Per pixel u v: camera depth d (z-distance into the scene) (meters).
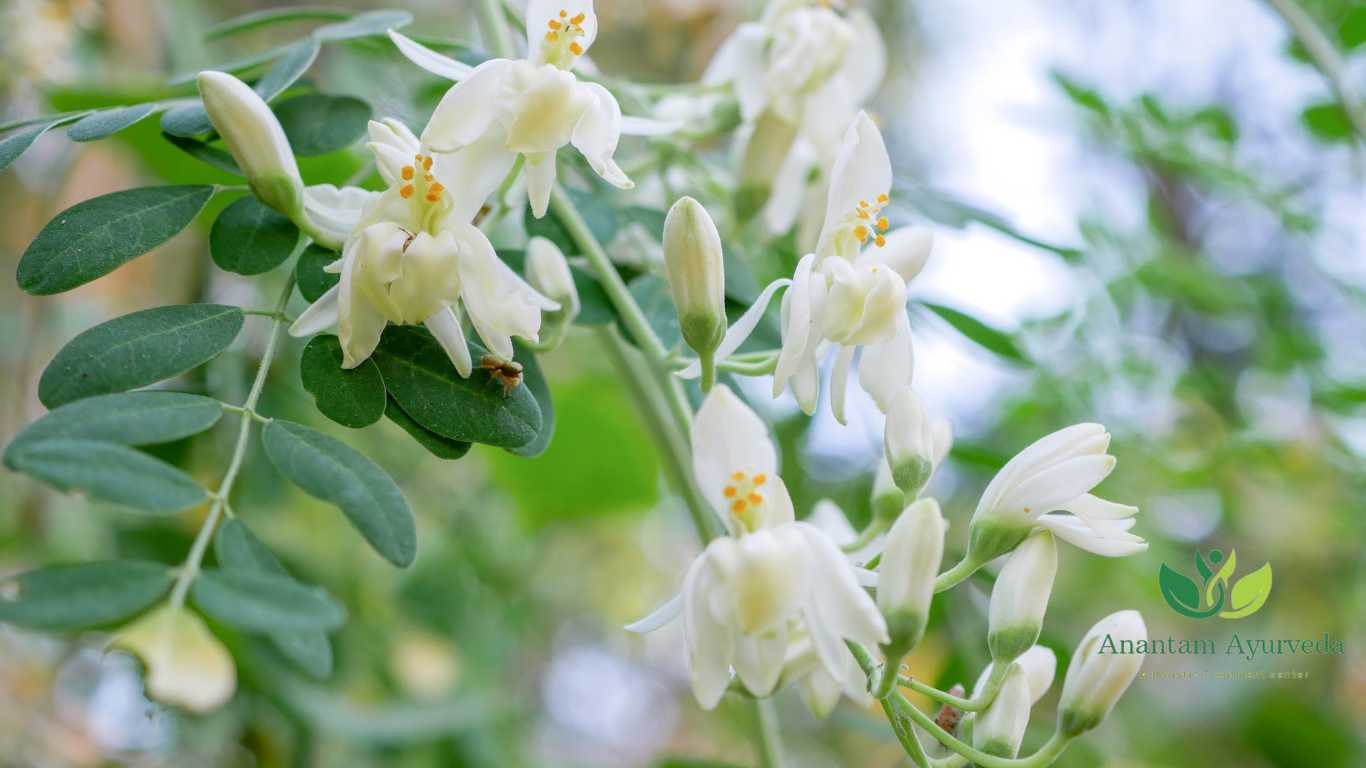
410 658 0.49
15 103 0.43
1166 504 0.50
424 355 0.28
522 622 0.56
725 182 0.35
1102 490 0.45
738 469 0.28
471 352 0.28
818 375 0.29
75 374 0.27
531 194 0.28
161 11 0.43
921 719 0.28
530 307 0.28
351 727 0.44
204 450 0.36
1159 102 0.45
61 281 0.28
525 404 0.28
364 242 0.27
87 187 0.47
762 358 0.31
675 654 0.72
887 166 0.29
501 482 0.50
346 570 0.48
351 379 0.28
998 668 0.29
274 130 0.28
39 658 0.47
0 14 0.42
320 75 0.38
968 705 0.29
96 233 0.28
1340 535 0.49
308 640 0.26
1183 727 0.55
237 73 0.32
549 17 0.28
